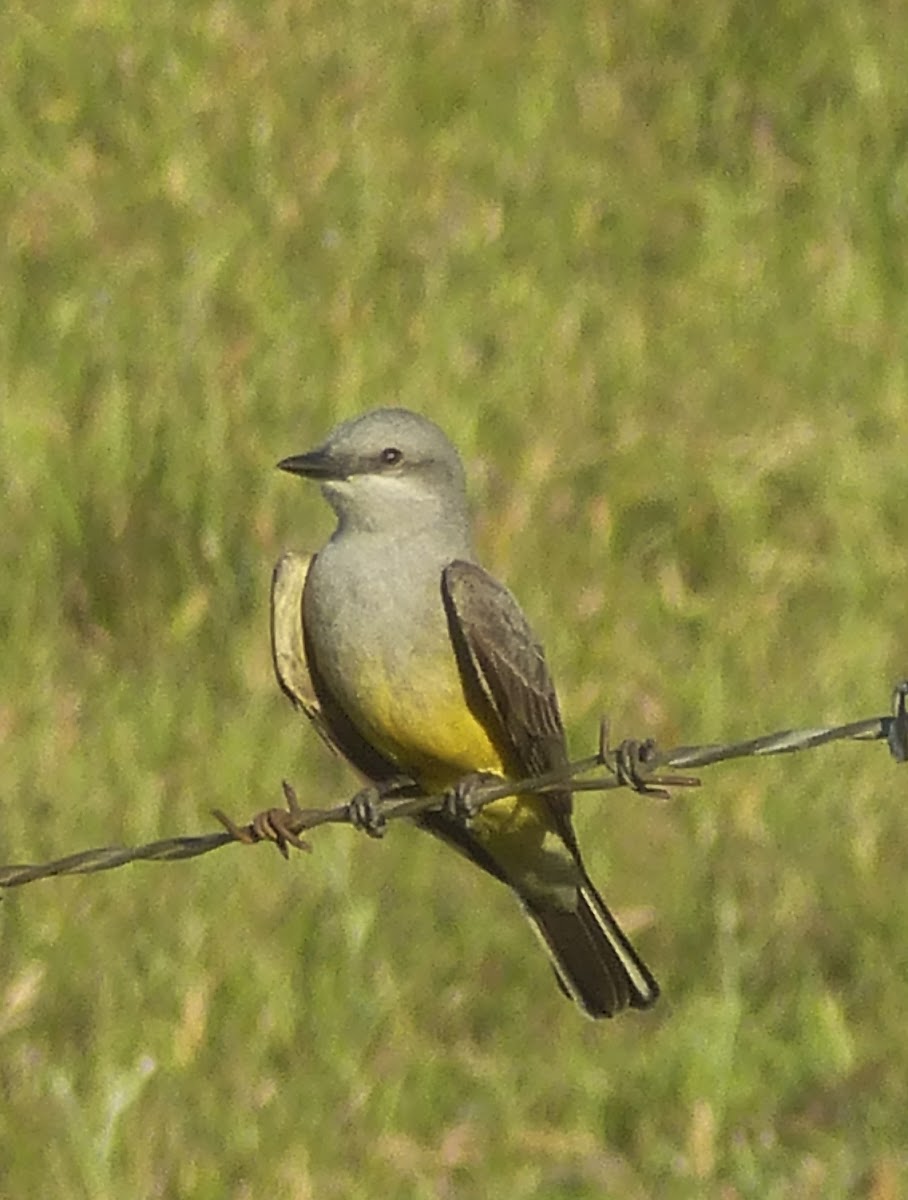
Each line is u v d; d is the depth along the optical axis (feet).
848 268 53.78
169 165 53.11
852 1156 34.22
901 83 60.54
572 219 55.16
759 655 43.37
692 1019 36.06
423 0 60.95
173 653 42.93
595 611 43.47
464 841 30.83
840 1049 35.81
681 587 44.93
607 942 30.60
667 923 38.22
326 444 31.04
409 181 54.90
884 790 40.32
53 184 52.49
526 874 30.66
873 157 58.49
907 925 37.99
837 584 45.55
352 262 51.24
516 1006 36.83
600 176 57.00
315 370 47.88
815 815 39.63
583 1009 30.63
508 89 59.47
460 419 46.68
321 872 36.94
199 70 56.85
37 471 44.88
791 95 61.57
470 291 51.85
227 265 50.11
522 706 30.04
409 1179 33.40
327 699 31.07
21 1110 33.37
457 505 31.19
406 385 47.60
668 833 39.42
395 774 31.30
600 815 39.55
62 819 37.81
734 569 46.37
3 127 55.01
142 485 44.88
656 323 52.90
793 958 37.81
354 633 30.32
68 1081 33.60
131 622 43.60
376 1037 35.45
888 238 56.24
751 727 41.29
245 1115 33.58
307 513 44.80
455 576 30.07
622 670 42.50
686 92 60.59
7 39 57.47
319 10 60.44
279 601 30.89
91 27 57.82
